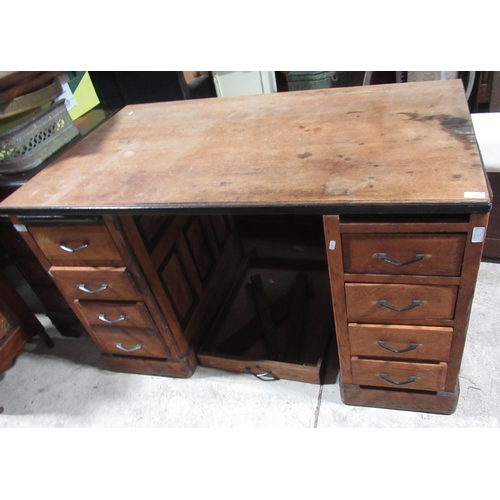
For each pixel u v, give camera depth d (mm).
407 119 1212
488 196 854
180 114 1594
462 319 1070
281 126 1338
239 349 1672
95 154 1402
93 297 1420
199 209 1029
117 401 1592
